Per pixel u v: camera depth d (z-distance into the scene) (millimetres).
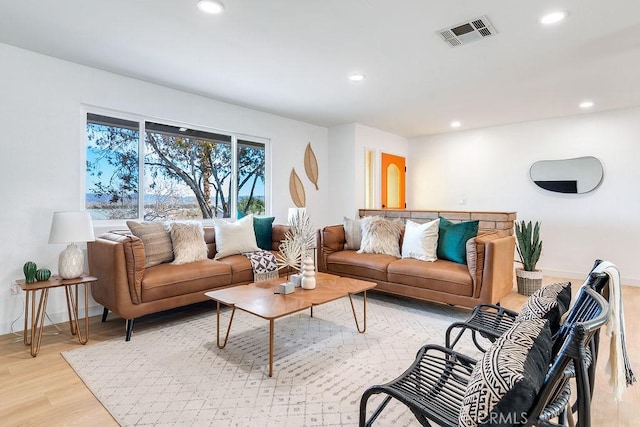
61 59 3014
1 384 2025
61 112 3031
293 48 2744
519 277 4004
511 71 3197
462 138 5836
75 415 1736
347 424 1664
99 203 3336
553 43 2621
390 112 4699
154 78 3459
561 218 4914
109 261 2703
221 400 1862
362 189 5492
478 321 2104
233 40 2621
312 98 4086
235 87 3721
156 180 3766
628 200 4438
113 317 3219
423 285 3340
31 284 2496
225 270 3324
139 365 2262
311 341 2660
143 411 1766
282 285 2582
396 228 4137
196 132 4113
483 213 4207
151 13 2256
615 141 4508
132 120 3547
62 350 2490
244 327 2977
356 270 3865
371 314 3328
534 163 5113
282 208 5039
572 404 1778
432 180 6180
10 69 2770
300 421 1685
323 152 5645
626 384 1413
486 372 926
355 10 2188
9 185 2783
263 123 4758
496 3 2094
